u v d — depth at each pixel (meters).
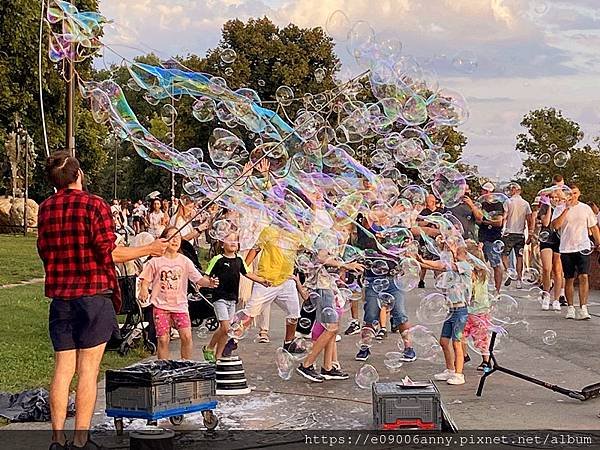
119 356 8.54
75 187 5.17
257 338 10.01
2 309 11.95
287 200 8.01
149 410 5.20
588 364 8.08
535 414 6.04
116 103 8.00
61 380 5.02
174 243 6.92
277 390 6.98
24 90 25.58
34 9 24.95
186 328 6.99
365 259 8.30
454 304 7.23
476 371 7.75
